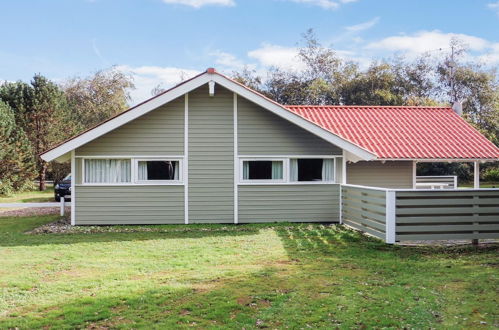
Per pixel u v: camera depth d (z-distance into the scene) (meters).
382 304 6.23
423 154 15.62
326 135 13.71
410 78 46.78
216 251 10.08
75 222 14.20
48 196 28.44
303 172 14.80
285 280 7.48
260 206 14.59
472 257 9.39
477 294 6.68
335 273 7.98
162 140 14.34
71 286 7.15
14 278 7.70
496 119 41.00
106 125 13.47
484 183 33.88
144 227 13.88
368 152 13.57
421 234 10.68
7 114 28.55
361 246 10.62
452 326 5.47
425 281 7.40
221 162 14.50
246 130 14.55
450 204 10.68
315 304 6.24
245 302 6.35
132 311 5.99
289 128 14.66
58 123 32.91
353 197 13.37
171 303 6.29
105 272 8.12
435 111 19.56
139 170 14.38
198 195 14.45
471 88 43.75
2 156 26.64
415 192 10.67
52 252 10.06
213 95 14.41
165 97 13.59
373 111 19.17
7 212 18.80
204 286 7.12
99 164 14.26
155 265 8.67
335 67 48.62
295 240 11.45
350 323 5.56
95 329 5.42
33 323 5.60
